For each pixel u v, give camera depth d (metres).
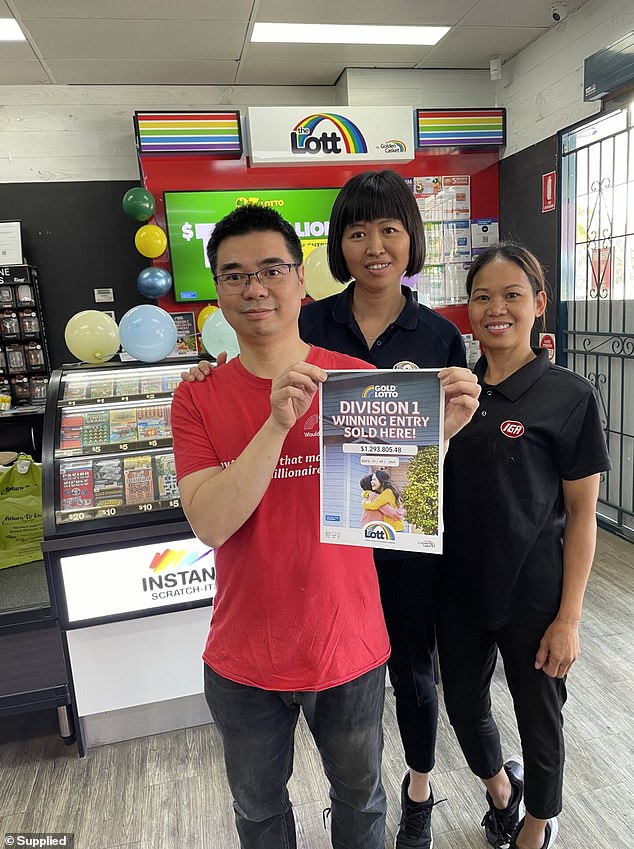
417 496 1.05
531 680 1.42
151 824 1.77
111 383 2.25
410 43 4.39
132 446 2.02
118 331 2.61
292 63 4.63
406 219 1.44
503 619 1.39
